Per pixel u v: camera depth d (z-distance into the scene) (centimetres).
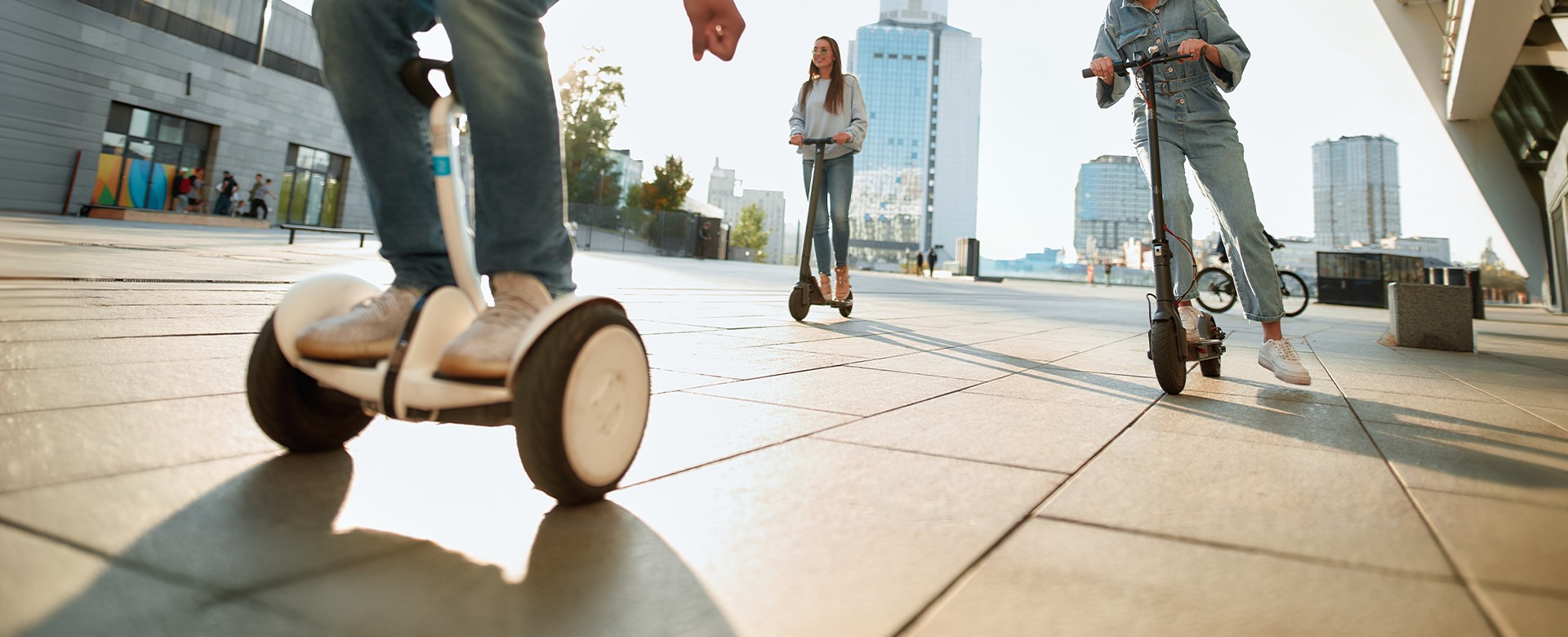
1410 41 2103
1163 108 277
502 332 108
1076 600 81
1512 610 81
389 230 126
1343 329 690
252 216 2178
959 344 383
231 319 293
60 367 183
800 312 462
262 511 98
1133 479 134
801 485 123
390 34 119
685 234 3306
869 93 16388
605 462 111
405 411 106
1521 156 2211
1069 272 6888
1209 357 278
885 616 75
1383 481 139
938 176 16262
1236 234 273
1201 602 81
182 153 2067
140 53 1933
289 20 2352
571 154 4244
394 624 70
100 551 80
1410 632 75
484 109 110
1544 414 225
